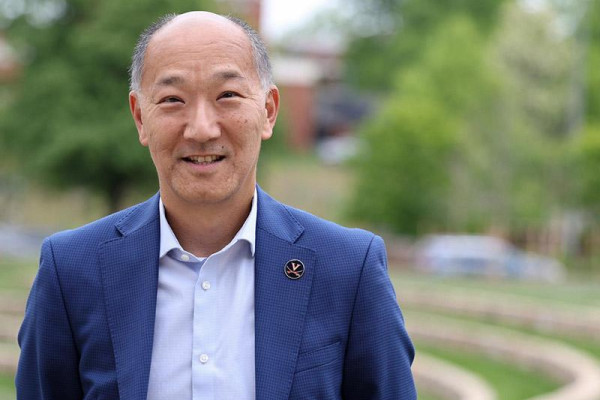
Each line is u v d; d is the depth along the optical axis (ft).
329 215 151.84
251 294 10.79
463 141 120.67
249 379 10.50
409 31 204.13
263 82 10.82
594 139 117.70
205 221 10.82
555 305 65.98
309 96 199.00
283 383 10.39
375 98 216.54
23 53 111.55
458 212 123.54
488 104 121.70
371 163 124.77
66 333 10.87
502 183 121.90
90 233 11.16
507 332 58.75
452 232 128.47
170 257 10.89
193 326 10.59
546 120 132.26
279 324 10.61
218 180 10.46
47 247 11.16
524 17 133.59
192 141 10.35
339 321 10.80
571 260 123.95
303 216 11.25
